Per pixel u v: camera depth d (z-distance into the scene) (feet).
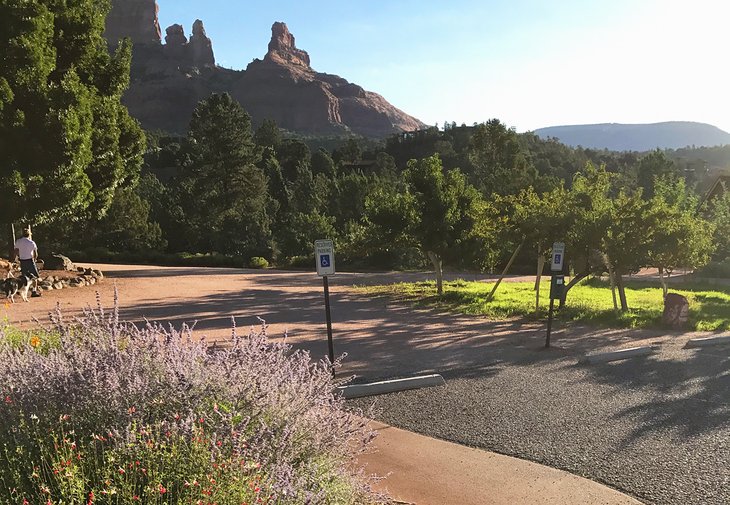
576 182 57.36
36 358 12.94
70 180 52.80
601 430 18.47
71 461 8.58
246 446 9.65
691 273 116.26
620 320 45.83
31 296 52.11
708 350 33.30
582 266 54.44
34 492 8.69
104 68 66.54
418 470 15.38
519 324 44.86
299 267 132.67
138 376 11.19
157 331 15.31
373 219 66.13
